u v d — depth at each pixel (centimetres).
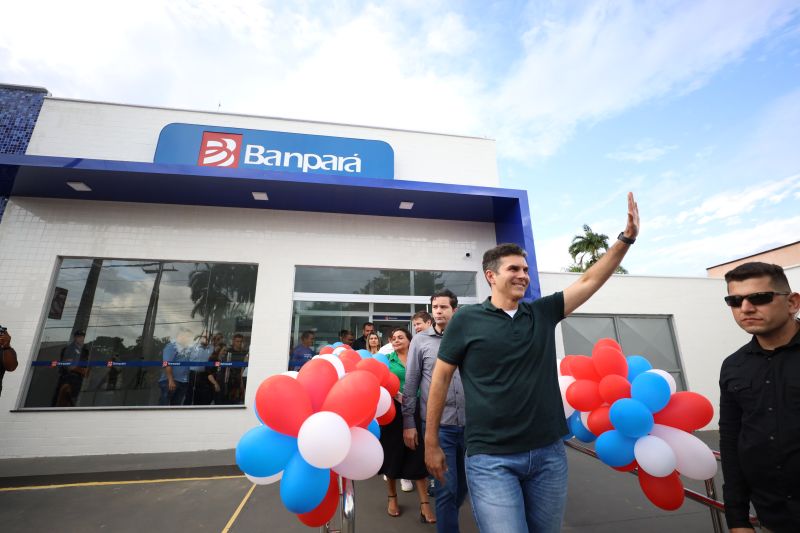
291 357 589
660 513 317
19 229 542
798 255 1750
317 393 196
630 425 210
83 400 510
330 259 631
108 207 577
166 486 381
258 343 573
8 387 486
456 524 241
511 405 158
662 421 226
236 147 609
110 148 602
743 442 153
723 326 730
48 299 530
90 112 610
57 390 506
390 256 654
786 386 144
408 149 708
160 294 567
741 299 154
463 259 679
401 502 345
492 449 156
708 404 218
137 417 509
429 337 298
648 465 208
